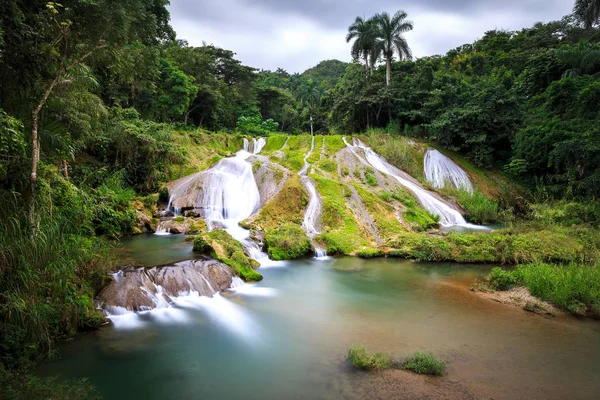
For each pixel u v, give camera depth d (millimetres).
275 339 8039
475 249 14609
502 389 6188
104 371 6688
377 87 37500
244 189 21156
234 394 6094
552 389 6207
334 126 45438
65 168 14438
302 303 10109
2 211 7699
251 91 56688
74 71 10211
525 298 10305
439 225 20094
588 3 34500
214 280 10945
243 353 7438
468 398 5941
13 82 8383
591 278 10344
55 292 7656
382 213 19016
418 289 11320
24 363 6492
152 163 22609
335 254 15289
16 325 6645
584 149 22234
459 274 12867
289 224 16891
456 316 9289
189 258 12422
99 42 9961
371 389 6195
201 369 6844
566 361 7125
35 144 8375
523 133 27469
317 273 12844
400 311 9609
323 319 9078
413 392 6102
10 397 5062
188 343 7797
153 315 9039
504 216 22812
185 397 6008
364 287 11477
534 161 26797
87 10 9242
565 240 14961
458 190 25203
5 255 6934
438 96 33281
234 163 24094
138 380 6449
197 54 42750
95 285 9188
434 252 14594
